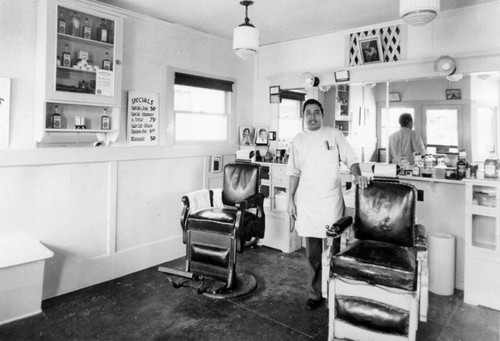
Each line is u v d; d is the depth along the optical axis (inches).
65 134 123.8
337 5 133.0
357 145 159.2
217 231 122.0
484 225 121.7
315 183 114.5
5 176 111.0
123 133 142.1
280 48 185.8
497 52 123.2
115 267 138.6
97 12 120.4
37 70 115.0
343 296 89.0
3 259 99.8
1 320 101.5
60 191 123.3
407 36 145.1
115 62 126.7
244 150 179.5
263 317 106.9
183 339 95.0
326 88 168.6
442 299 121.4
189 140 170.1
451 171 129.6
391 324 83.2
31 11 115.1
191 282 128.9
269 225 174.7
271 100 189.0
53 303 115.8
